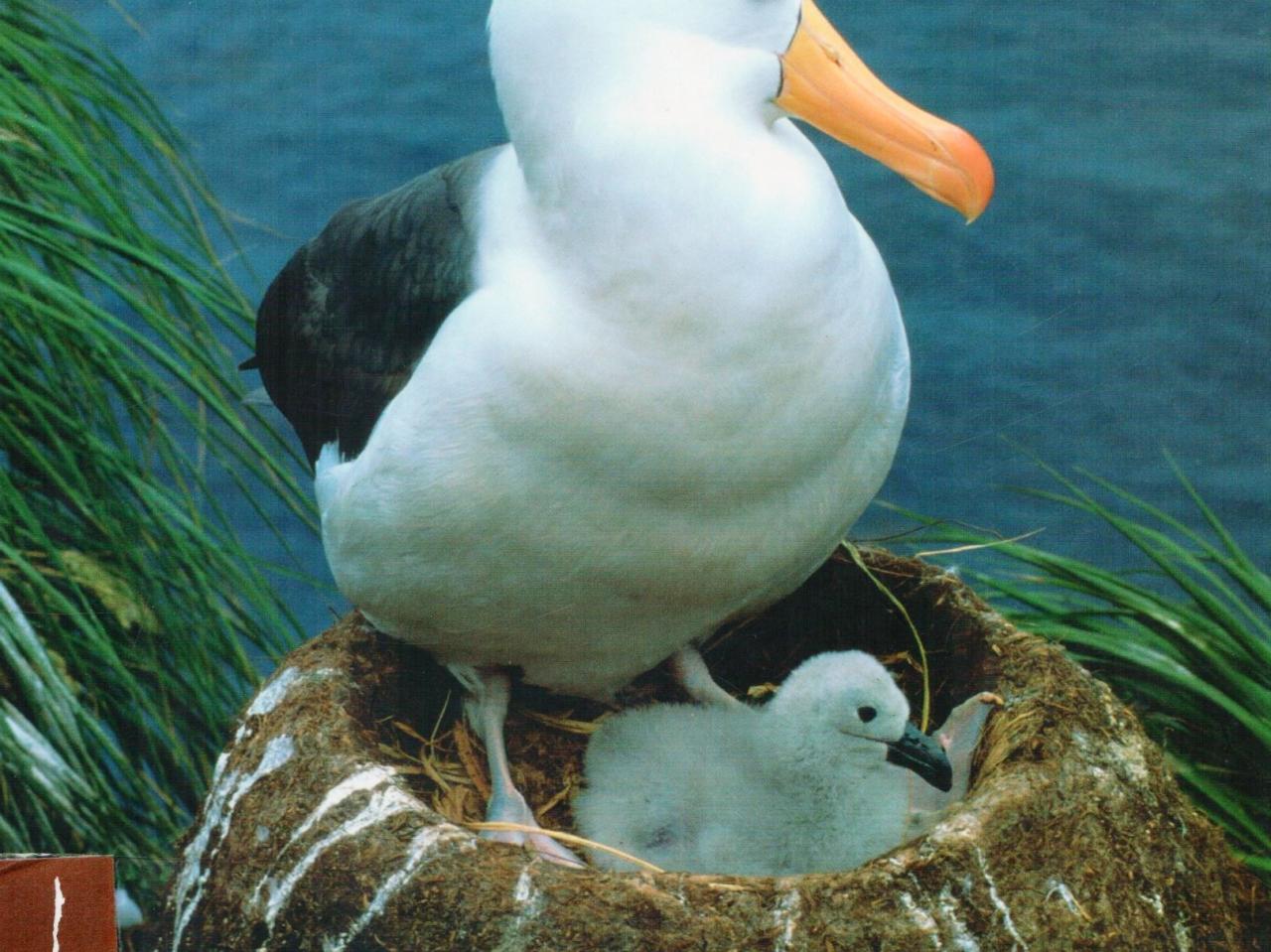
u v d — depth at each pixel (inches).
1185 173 81.3
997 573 69.5
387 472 54.9
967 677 59.9
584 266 52.7
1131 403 77.4
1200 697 63.7
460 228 55.4
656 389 52.8
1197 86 81.7
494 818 58.4
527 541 54.7
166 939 58.1
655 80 52.4
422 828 54.8
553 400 53.1
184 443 70.4
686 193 52.1
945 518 69.8
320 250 58.8
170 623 66.7
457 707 60.8
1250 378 76.8
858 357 53.6
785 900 53.4
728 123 52.6
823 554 57.9
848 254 53.4
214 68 77.2
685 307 52.2
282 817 56.2
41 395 65.5
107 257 67.4
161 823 66.2
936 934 53.4
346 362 57.5
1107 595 64.8
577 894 53.6
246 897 56.1
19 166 65.9
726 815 58.7
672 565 55.2
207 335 68.2
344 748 56.7
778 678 63.0
